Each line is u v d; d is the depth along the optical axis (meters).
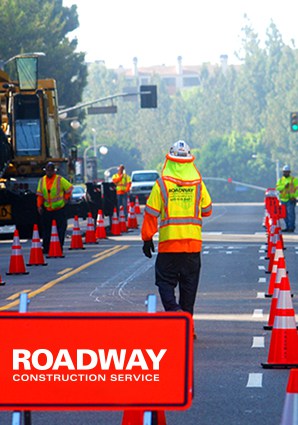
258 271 49.72
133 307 36.22
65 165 81.38
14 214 72.06
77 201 99.19
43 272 50.81
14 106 75.00
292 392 14.49
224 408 21.55
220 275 47.88
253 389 23.30
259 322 32.97
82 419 20.94
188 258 28.20
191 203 28.09
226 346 28.69
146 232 28.03
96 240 72.19
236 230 85.94
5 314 15.93
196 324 32.66
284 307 25.83
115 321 15.85
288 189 82.31
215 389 23.36
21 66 74.81
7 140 72.00
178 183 28.00
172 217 28.03
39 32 171.88
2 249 68.12
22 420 15.90
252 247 65.19
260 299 38.62
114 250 64.44
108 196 90.88
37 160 75.19
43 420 20.91
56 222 60.72
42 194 60.28
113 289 42.34
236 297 39.31
